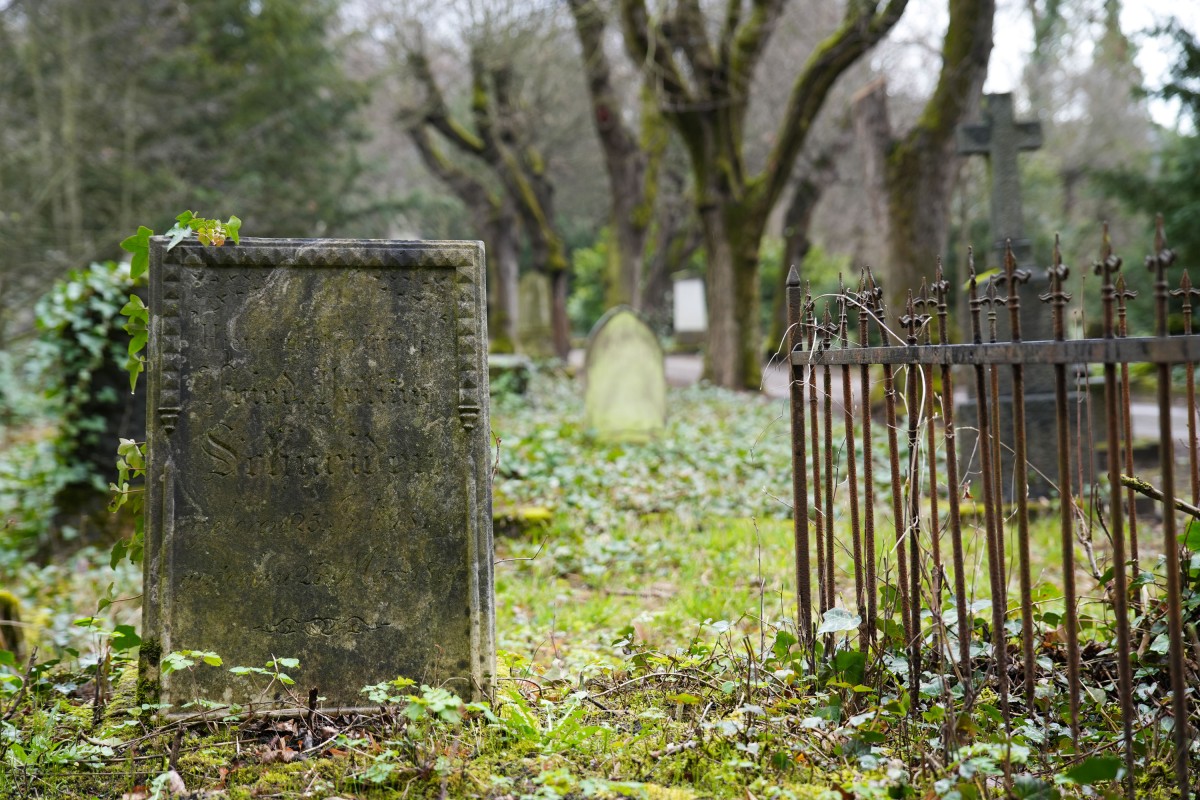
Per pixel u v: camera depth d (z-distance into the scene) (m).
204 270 3.46
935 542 2.97
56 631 5.57
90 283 8.88
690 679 3.65
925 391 2.96
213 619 3.44
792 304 3.54
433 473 3.54
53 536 8.61
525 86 27.67
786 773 2.90
